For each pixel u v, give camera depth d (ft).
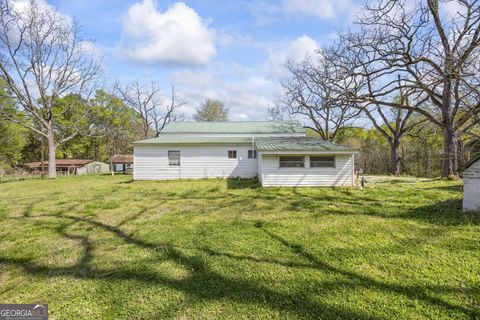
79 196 31.55
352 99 38.70
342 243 13.38
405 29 33.65
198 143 50.96
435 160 67.36
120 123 121.08
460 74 27.48
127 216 20.61
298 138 53.83
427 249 12.12
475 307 7.63
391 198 26.50
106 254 12.63
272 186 38.24
